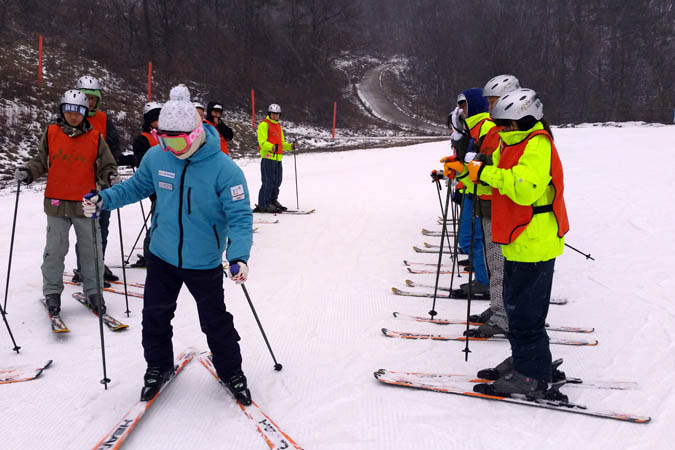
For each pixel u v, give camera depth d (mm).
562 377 2859
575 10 60031
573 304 4121
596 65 60562
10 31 26812
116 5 35250
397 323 3830
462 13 63031
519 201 2340
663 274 4707
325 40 48625
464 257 5590
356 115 45500
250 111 34844
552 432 2449
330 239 6559
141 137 4621
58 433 2434
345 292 4555
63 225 3754
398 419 2580
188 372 3043
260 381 2957
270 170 8133
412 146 24219
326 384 2930
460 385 2854
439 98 57781
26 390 2809
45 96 19953
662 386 2814
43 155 3697
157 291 2656
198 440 2396
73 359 3180
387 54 74500
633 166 11617
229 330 2697
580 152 14781
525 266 2521
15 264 5234
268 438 2375
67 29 31078
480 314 3961
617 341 3402
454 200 4758
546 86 55219
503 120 2432
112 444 2256
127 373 3014
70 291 4383
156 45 35656
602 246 5742
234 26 42719
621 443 2350
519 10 61375
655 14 58594
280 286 4727
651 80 58000
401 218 7855
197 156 2443
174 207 2512
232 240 2451
